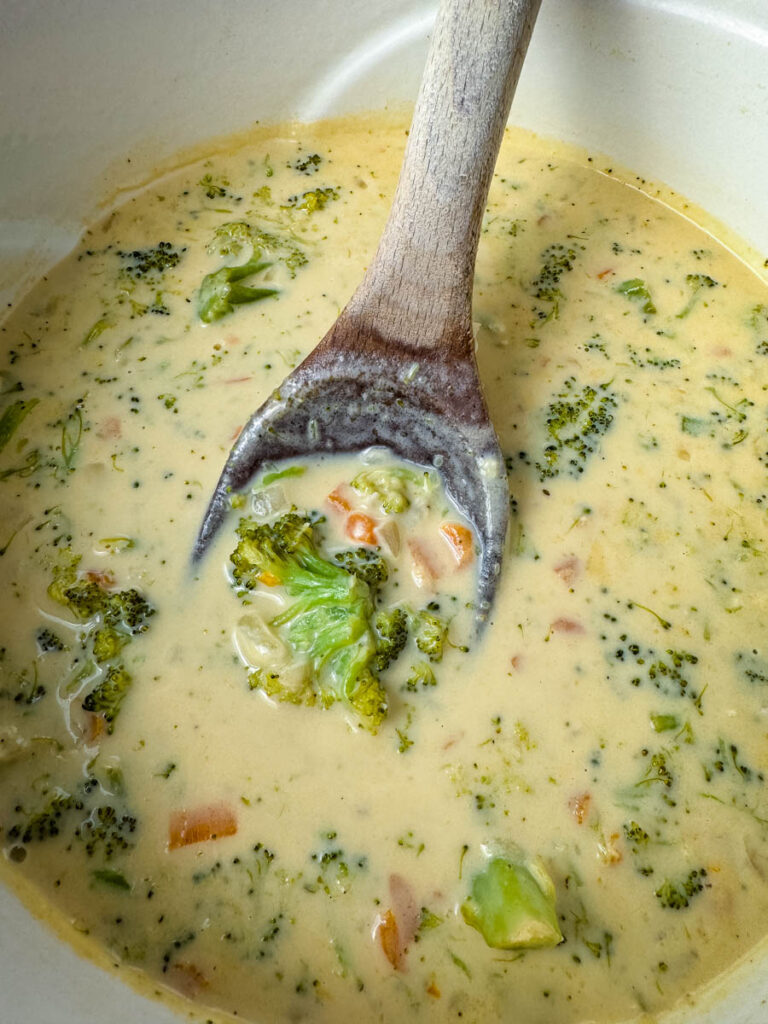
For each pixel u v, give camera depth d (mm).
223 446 190
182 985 145
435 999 145
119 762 159
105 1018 137
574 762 162
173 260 219
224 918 149
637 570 180
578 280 221
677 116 226
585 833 157
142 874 151
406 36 237
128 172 233
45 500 183
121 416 193
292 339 205
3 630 169
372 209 232
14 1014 130
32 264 218
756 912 154
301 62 238
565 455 192
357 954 147
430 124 177
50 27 208
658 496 188
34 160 217
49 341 206
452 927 150
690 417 199
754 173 224
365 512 180
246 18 227
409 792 158
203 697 164
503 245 226
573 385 202
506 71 173
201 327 207
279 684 161
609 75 226
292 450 184
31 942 144
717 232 234
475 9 170
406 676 167
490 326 210
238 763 160
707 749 164
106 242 225
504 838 156
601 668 170
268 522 179
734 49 211
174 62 227
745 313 218
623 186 241
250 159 243
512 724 164
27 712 162
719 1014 147
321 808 157
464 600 175
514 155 246
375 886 152
